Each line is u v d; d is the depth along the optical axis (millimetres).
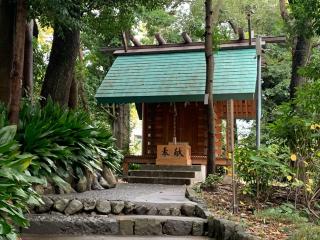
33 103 8180
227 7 15961
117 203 5730
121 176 10836
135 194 6859
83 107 13242
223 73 10922
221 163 10156
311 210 5312
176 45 12273
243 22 16000
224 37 8898
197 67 11516
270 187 5902
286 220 4832
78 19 7094
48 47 13961
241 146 6633
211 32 7934
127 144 15609
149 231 5242
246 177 5887
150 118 12539
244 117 14164
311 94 6070
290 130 5766
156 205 5773
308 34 8883
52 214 5527
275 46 16094
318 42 13570
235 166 5930
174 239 4891
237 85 10508
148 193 7086
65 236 5035
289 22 10977
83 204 5652
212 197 6289
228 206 5770
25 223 3957
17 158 4293
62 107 8094
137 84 11383
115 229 5250
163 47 12328
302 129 5680
